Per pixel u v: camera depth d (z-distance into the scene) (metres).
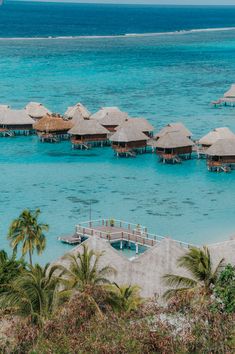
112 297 28.92
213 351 24.31
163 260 38.97
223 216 56.00
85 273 31.19
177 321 25.75
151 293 37.34
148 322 25.33
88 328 24.98
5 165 72.62
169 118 98.88
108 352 23.22
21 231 40.19
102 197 60.66
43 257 45.53
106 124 85.94
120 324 24.78
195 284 32.12
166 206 58.28
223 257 39.69
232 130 91.50
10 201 59.03
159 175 68.94
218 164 70.38
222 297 27.05
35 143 84.12
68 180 66.56
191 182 66.38
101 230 49.06
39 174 68.81
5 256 36.25
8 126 87.81
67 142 84.69
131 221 54.03
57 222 53.06
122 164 73.56
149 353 23.64
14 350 25.50
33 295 28.27
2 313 28.38
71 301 27.44
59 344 24.09
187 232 51.88
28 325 26.84
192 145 75.44
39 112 92.25
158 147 74.06
